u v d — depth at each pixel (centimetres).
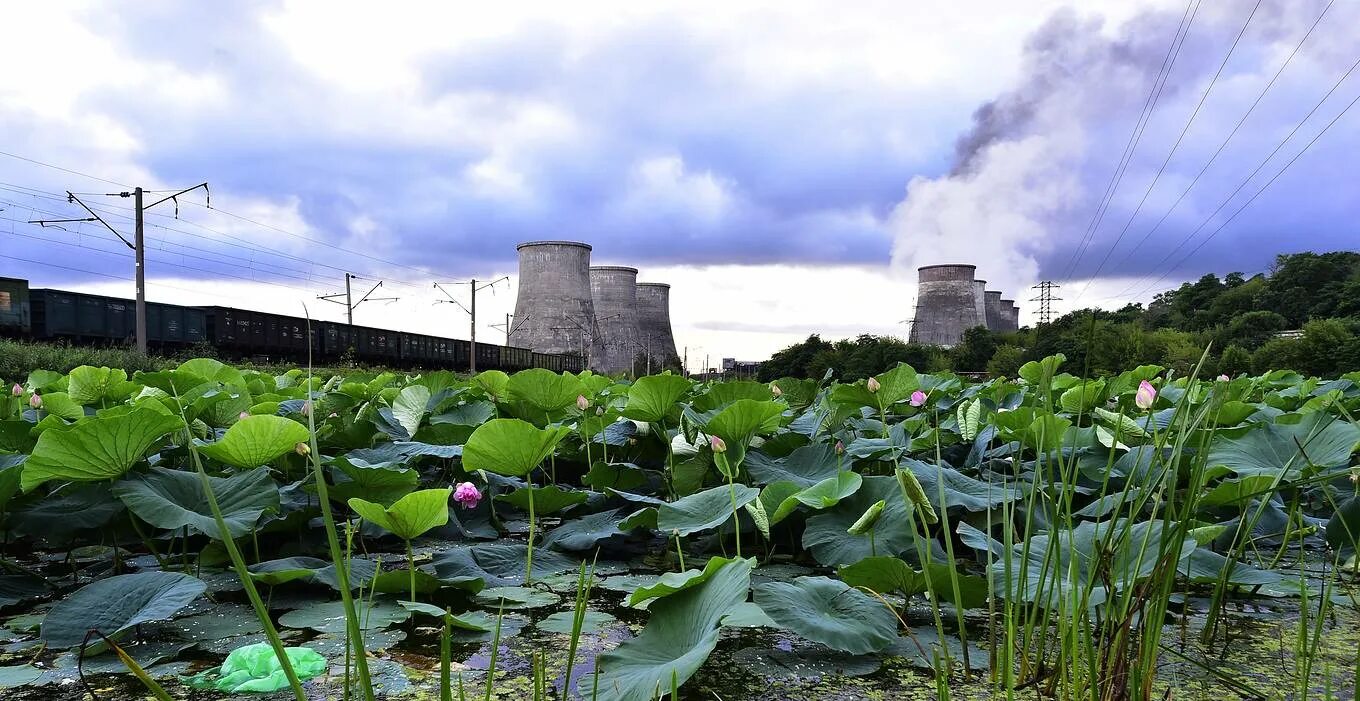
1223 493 227
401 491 272
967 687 152
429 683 152
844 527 226
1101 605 166
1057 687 148
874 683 155
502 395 402
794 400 456
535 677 114
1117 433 161
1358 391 544
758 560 261
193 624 189
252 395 493
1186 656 169
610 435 372
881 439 323
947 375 771
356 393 475
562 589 223
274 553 256
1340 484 283
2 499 215
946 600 209
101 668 160
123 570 239
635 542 290
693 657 130
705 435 302
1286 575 231
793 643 179
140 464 221
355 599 206
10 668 159
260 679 151
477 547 253
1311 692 151
